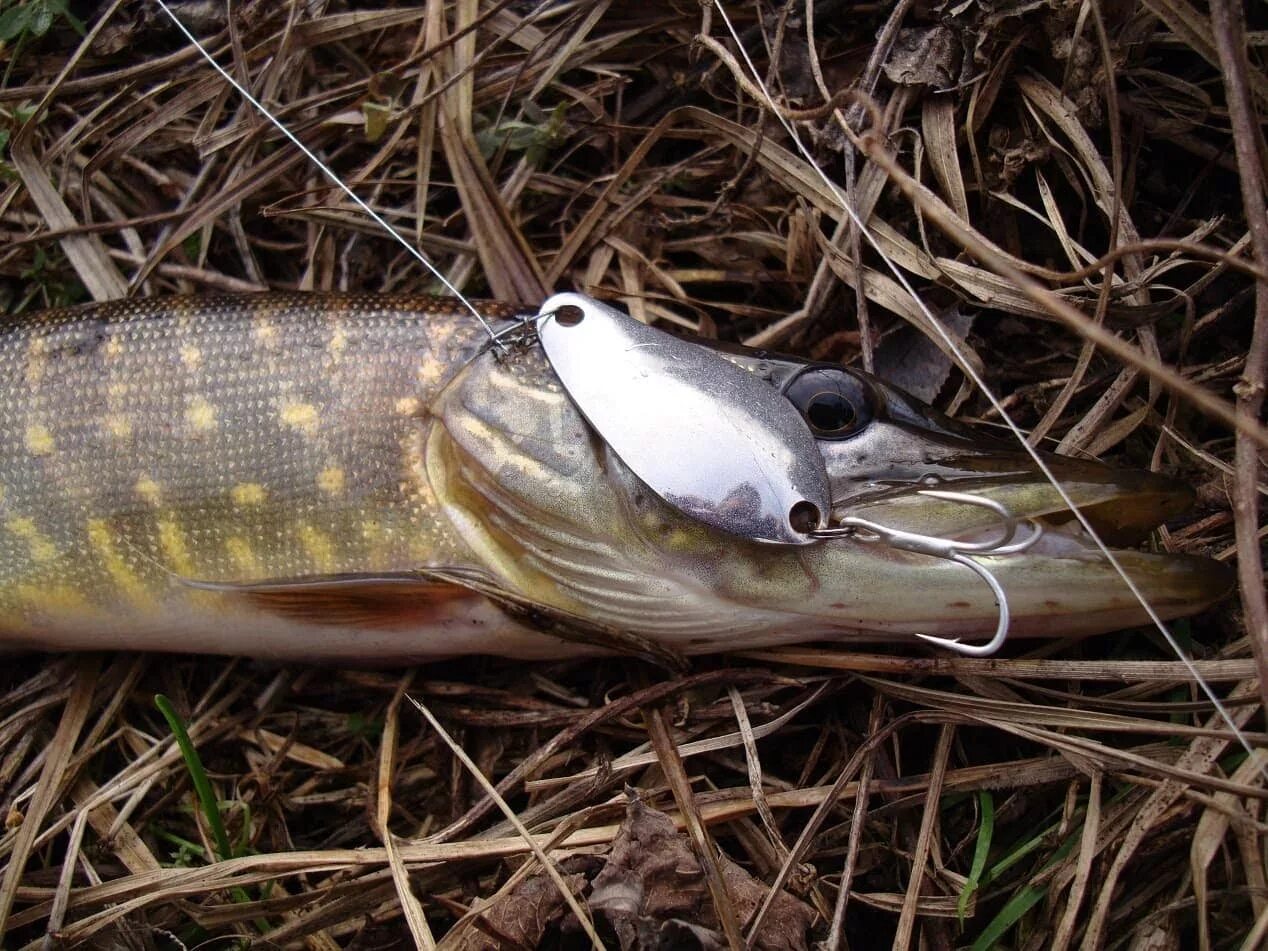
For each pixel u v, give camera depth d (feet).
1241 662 0.82
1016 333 0.99
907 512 0.82
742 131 1.03
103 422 0.88
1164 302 0.91
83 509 0.88
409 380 0.86
